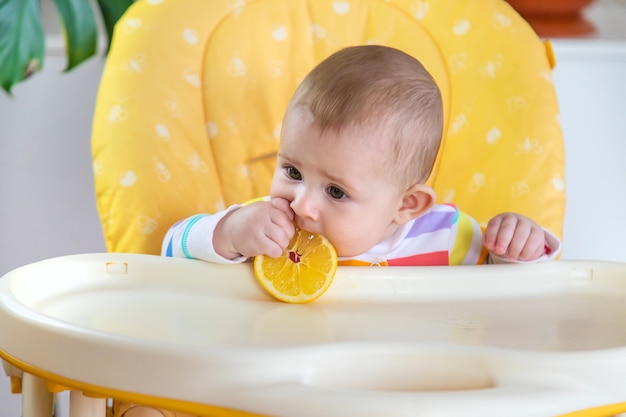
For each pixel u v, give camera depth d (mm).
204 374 667
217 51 1268
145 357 675
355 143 992
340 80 1007
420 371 723
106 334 691
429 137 1088
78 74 1698
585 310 958
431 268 1001
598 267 1032
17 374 956
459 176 1291
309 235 997
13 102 1687
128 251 1142
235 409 663
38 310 871
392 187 1050
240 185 1247
